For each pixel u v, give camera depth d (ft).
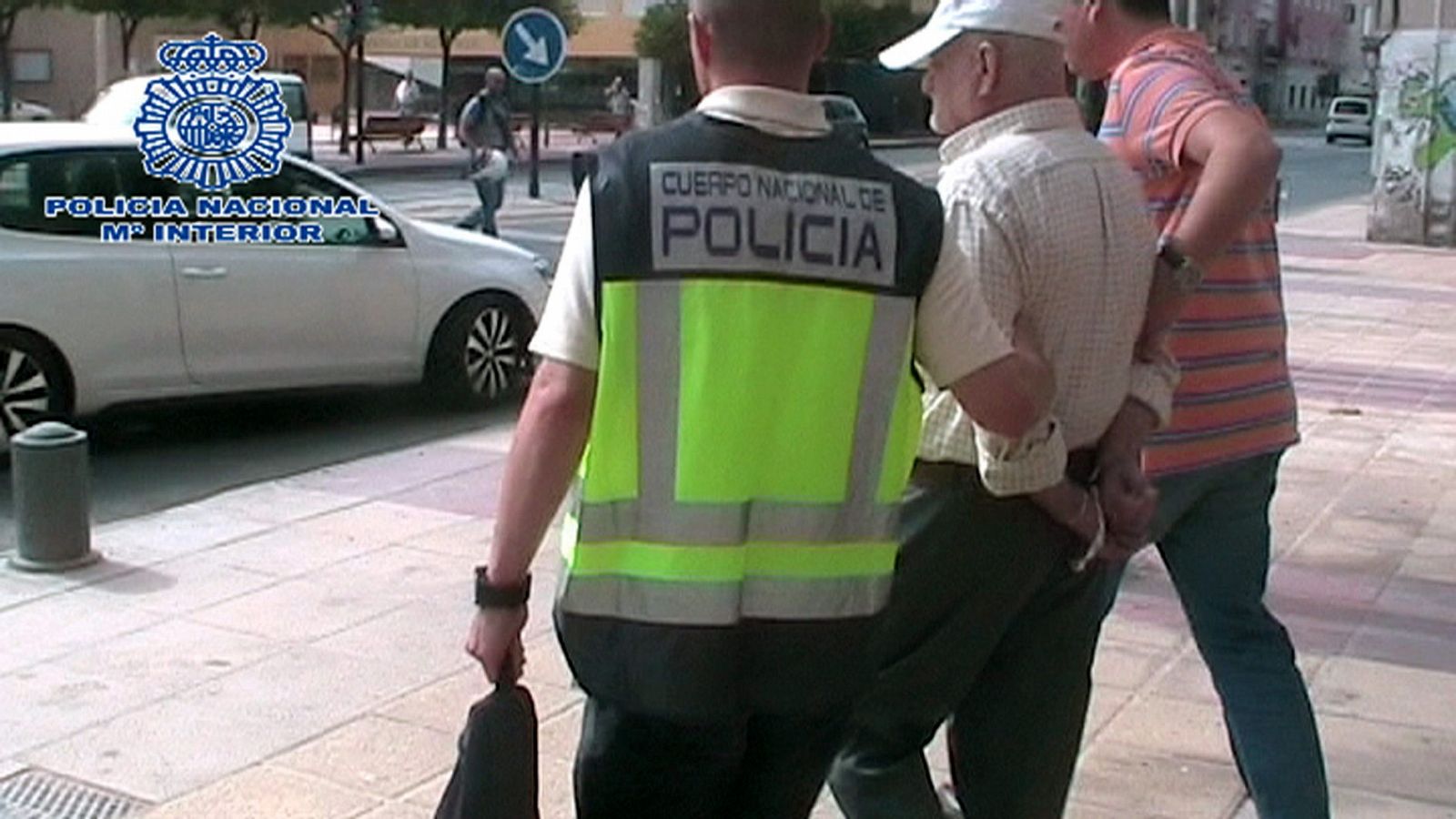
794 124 8.07
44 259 27.48
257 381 30.17
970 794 10.94
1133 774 14.53
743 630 8.13
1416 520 23.48
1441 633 18.45
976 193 9.55
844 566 8.23
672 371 7.80
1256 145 10.34
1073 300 9.70
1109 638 18.04
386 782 14.40
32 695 16.25
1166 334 10.37
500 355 33.91
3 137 27.76
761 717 8.43
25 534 20.31
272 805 13.92
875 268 8.04
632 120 158.71
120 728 15.48
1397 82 68.80
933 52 10.01
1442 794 14.19
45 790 14.17
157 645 17.74
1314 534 22.66
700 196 7.79
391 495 24.56
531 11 71.05
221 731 15.43
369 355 31.73
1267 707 11.77
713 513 7.90
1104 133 11.42
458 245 33.42
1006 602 9.99
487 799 8.25
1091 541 10.03
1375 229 69.92
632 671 8.08
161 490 27.12
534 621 18.40
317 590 19.74
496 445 28.68
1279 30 275.39
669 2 166.30
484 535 22.26
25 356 27.40
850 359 8.03
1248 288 11.50
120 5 127.13
